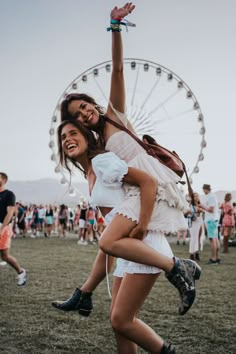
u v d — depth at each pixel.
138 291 2.24
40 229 24.50
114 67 2.52
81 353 3.11
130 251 2.15
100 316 4.18
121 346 2.42
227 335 3.54
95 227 2.87
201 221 9.39
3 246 5.80
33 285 5.98
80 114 2.50
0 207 5.89
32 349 3.19
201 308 4.55
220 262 9.24
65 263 8.70
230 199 12.06
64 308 2.77
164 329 3.72
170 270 2.22
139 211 2.21
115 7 2.48
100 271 2.70
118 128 2.48
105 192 2.29
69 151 2.42
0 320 4.00
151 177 2.21
